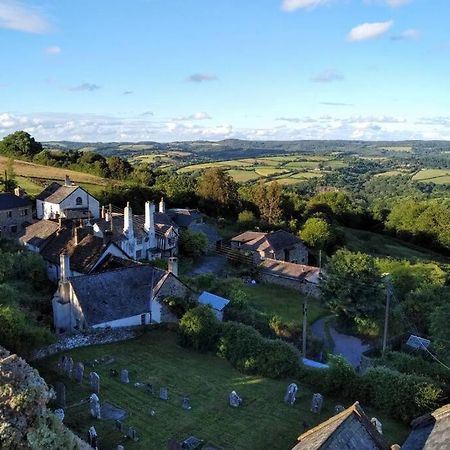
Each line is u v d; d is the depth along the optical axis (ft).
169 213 323.98
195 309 141.38
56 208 269.64
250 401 114.42
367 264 188.34
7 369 35.32
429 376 124.88
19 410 33.86
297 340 157.17
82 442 38.70
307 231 319.68
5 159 447.83
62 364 120.16
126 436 96.73
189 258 259.60
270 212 372.38
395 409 111.75
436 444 79.20
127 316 146.41
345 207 452.35
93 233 203.62
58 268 188.65
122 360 130.11
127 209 223.51
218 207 382.83
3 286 140.56
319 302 219.00
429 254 398.01
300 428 104.99
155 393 114.32
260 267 247.91
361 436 77.87
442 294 191.21
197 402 112.57
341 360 123.13
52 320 150.30
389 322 179.11
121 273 154.71
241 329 133.49
